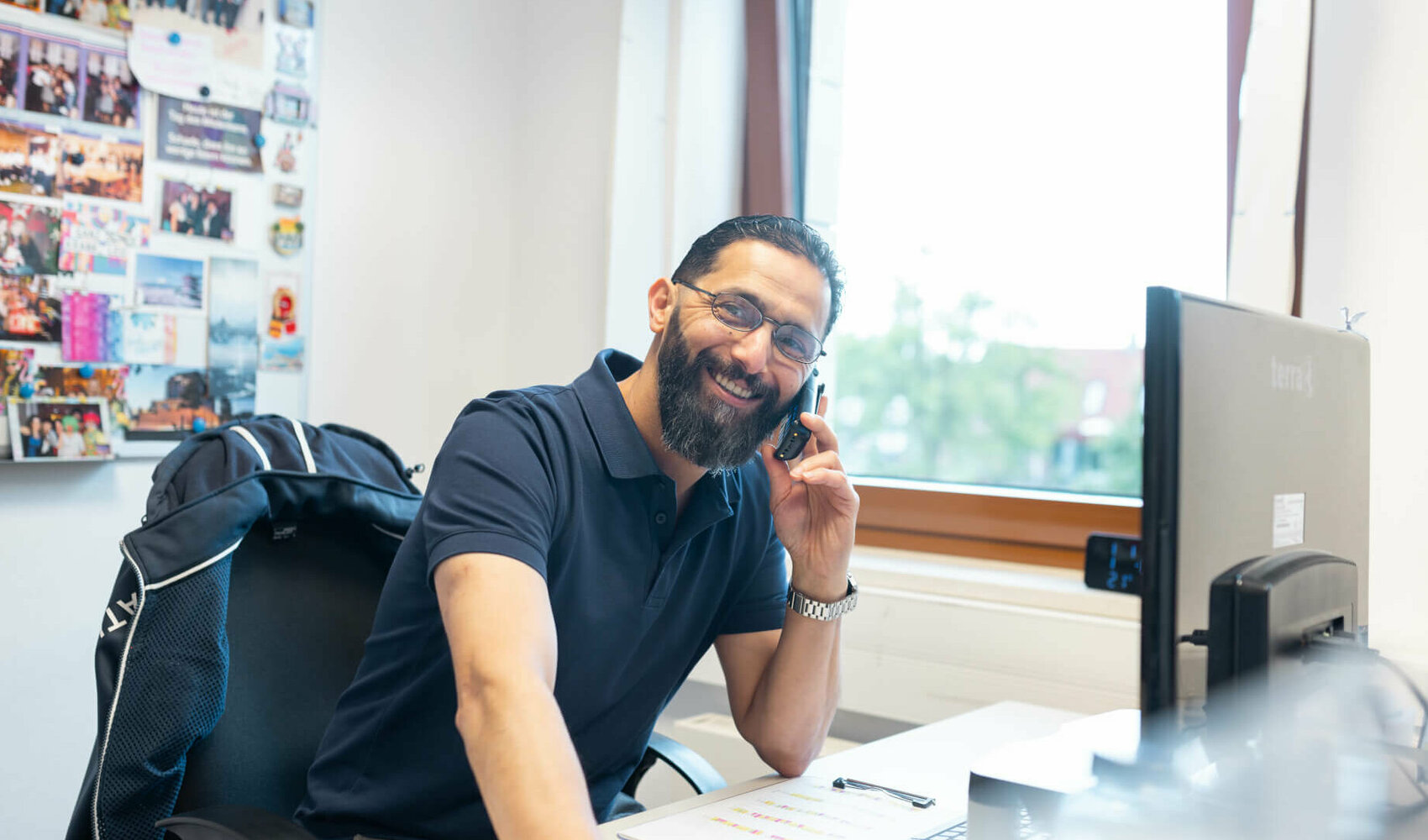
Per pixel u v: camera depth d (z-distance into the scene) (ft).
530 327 7.99
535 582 2.99
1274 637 2.48
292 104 6.77
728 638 4.26
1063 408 6.62
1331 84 5.01
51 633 5.86
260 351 6.65
